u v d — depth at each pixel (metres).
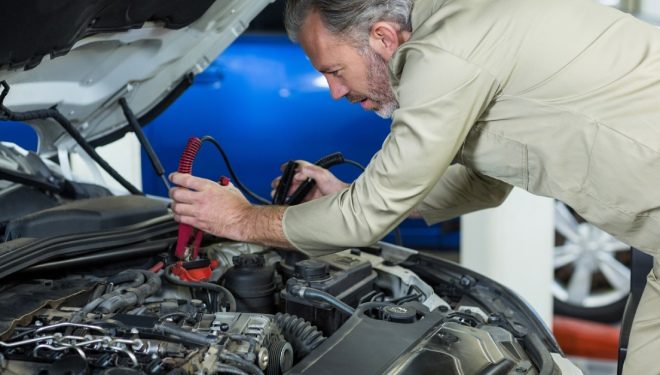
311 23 1.61
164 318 1.41
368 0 1.54
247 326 1.38
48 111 2.09
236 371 1.23
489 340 1.48
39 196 2.24
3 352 1.29
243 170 4.00
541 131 1.54
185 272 1.74
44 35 1.61
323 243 1.64
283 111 3.96
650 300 1.75
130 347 1.28
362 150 4.00
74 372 1.18
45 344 1.28
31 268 1.62
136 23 1.88
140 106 2.45
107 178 3.18
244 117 3.96
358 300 1.80
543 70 1.49
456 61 1.45
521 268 3.62
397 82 1.60
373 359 1.36
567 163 1.56
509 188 2.11
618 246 4.05
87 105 2.22
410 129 1.48
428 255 2.14
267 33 4.03
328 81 1.74
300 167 2.10
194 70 2.41
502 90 1.53
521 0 1.52
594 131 1.50
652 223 1.60
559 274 4.18
